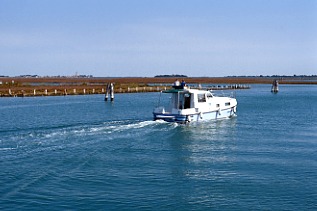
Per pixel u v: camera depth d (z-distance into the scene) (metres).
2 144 30.52
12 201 18.59
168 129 39.41
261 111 63.69
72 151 28.55
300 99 93.50
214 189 21.42
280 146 33.31
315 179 23.33
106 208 18.34
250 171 25.05
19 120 49.66
